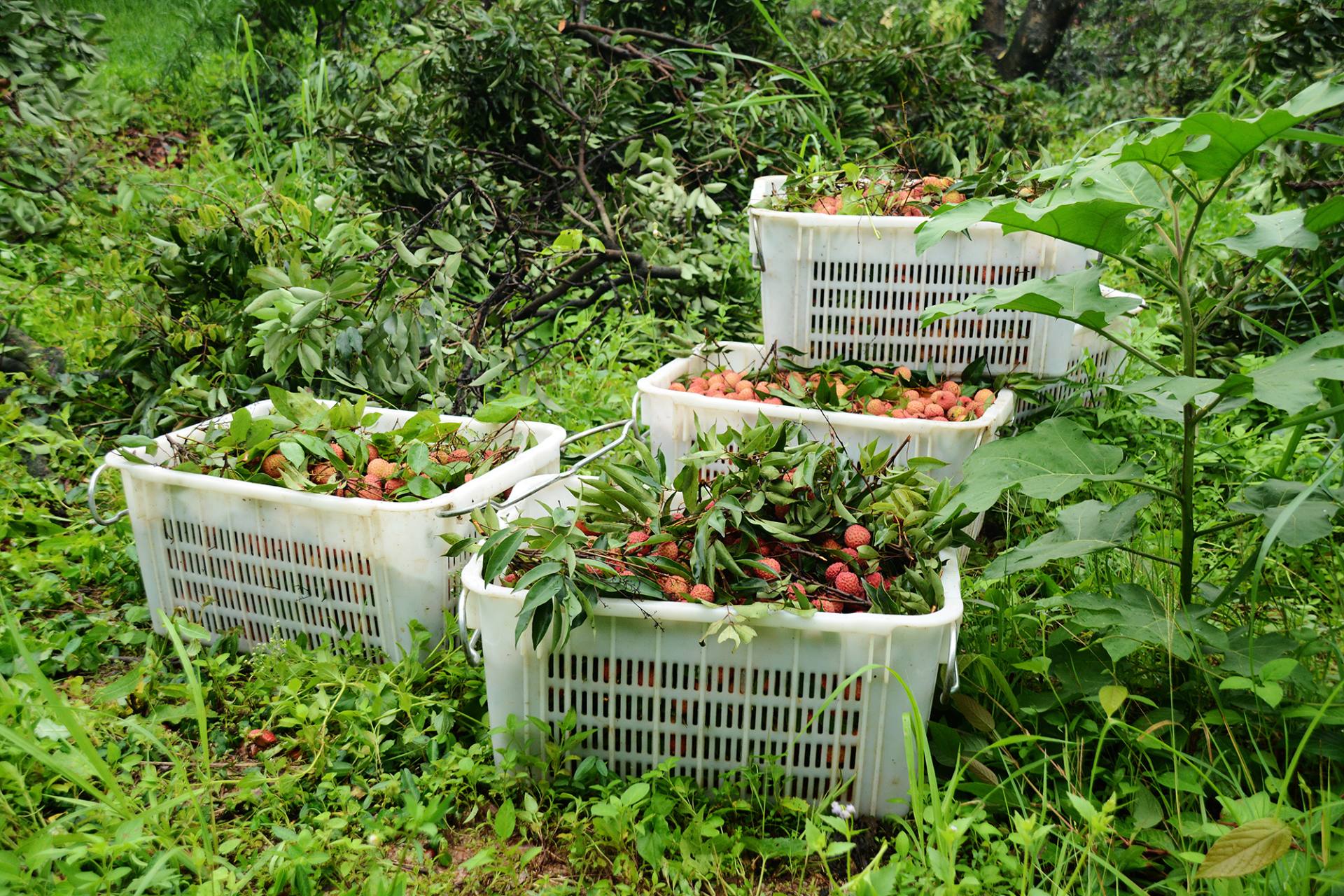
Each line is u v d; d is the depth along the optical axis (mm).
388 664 2318
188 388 3303
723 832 1970
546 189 5242
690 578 2031
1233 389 1896
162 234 3678
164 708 2242
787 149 5293
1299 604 2545
